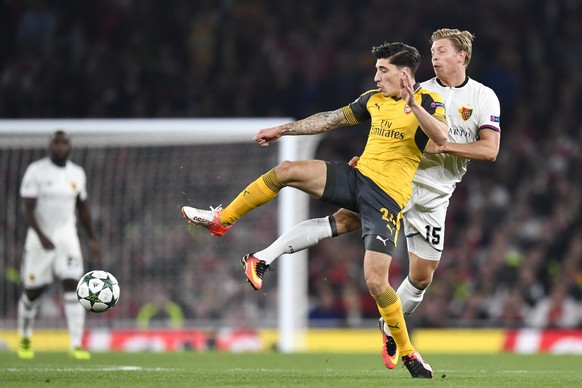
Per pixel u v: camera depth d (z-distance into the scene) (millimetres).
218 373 24938
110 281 24375
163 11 76250
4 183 52281
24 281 35969
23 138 47844
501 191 64938
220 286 53656
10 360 33250
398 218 22312
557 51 75062
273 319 53250
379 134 22422
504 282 57000
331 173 22391
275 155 52344
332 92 72375
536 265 57406
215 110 72875
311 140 48656
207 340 46406
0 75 73812
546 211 63688
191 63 74938
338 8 76562
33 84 73312
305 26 76000
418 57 22656
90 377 22375
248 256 23156
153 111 72812
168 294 53438
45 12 75500
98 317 52344
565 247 59562
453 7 75688
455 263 59125
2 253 51594
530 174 66375
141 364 30688
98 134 46906
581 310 54906
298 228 23516
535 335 46219
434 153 23828
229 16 76312
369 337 48000
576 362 33500
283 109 72625
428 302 55375
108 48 74812
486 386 20188
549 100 72438
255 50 75250
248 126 46375
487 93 25391
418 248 26250
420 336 48062
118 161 53625
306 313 56656
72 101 73000
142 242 53531
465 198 65000
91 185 53406
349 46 74688
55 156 35844
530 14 76188
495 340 46844
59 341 49500
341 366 30266
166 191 53719
